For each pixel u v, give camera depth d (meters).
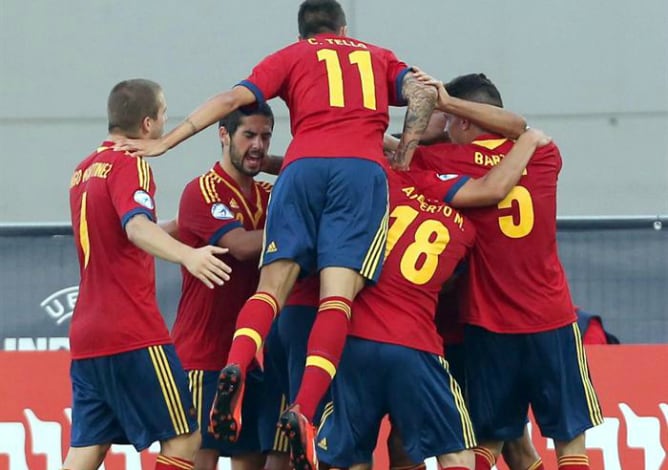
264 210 23.95
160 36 45.16
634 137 44.41
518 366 22.23
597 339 27.19
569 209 44.41
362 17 44.81
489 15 44.75
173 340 24.39
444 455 21.17
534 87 44.62
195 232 23.45
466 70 44.69
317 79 21.27
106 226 21.44
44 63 45.34
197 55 44.97
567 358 22.20
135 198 21.00
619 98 44.47
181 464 21.78
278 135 43.69
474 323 22.09
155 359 21.52
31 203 44.94
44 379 26.50
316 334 20.08
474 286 22.14
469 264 22.19
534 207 21.94
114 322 21.42
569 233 28.23
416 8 44.72
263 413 23.98
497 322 22.03
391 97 22.19
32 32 45.44
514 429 22.70
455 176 21.94
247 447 24.45
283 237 20.62
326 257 20.47
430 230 21.36
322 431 21.58
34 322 28.19
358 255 20.48
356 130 21.02
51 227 28.28
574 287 28.17
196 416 22.25
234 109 21.12
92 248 21.58
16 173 44.97
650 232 28.03
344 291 20.36
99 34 45.31
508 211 21.86
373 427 21.36
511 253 21.92
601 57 44.59
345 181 20.64
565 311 22.17
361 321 21.00
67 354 26.56
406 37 44.69
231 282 23.67
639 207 44.19
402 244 21.27
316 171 20.72
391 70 22.08
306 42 21.78
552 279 22.17
